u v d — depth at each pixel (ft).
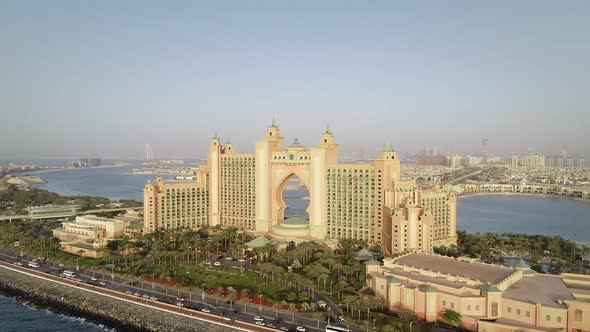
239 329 621.72
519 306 581.94
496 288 603.26
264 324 631.56
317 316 639.76
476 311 601.62
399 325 604.08
